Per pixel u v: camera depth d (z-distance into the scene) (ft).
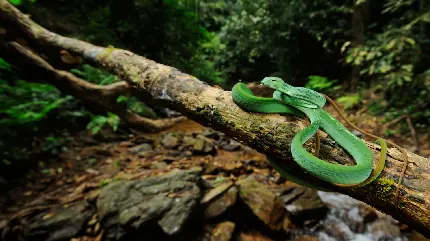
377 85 5.71
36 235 2.03
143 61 1.98
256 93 8.06
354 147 0.96
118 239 2.06
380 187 0.88
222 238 2.15
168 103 1.54
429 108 4.47
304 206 2.52
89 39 5.51
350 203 2.77
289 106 1.09
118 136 3.96
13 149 2.89
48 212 2.25
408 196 0.84
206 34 8.17
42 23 5.19
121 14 6.44
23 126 3.28
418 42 4.58
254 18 8.77
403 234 2.38
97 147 3.58
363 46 5.32
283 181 2.93
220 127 1.24
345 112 5.58
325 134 1.04
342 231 2.44
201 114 1.30
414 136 3.93
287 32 8.01
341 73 7.85
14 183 2.68
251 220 2.37
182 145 3.72
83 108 4.16
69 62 3.60
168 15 6.53
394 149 0.98
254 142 1.12
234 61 10.08
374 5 6.43
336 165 0.87
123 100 4.46
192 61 7.32
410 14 4.55
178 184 2.42
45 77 3.54
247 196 2.43
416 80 4.52
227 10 12.21
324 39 7.51
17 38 3.42
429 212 0.81
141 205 2.18
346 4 6.77
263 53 9.31
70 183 2.75
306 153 0.91
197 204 2.27
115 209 2.15
